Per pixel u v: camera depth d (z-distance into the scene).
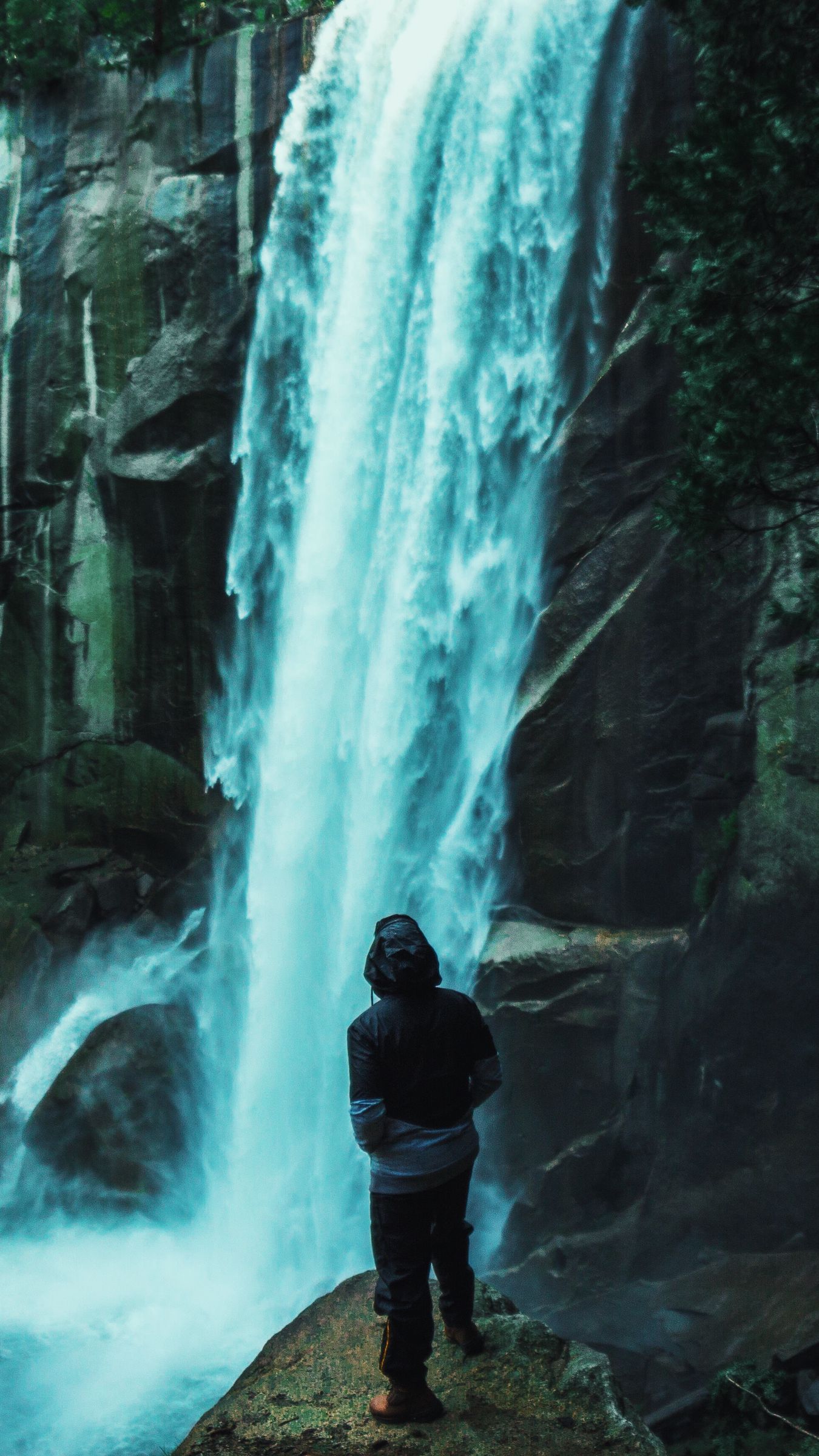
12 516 22.23
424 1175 4.60
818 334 6.01
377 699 17.06
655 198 6.56
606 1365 4.98
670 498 13.56
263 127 19.17
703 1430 9.80
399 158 17.42
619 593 14.46
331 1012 16.83
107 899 20.48
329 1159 16.19
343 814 17.45
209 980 18.45
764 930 12.10
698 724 13.71
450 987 15.60
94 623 21.47
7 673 22.33
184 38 20.33
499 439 16.02
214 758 20.45
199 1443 4.73
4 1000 19.34
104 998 19.08
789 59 6.61
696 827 13.56
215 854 20.19
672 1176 13.06
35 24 20.48
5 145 21.72
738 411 6.46
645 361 14.41
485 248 16.25
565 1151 13.88
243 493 19.59
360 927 16.70
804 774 11.94
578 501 14.94
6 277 21.77
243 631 20.00
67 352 21.19
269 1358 5.30
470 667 16.06
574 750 14.70
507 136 16.06
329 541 18.14
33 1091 18.05
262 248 19.17
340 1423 4.76
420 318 17.00
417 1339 4.65
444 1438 4.62
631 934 14.11
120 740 21.39
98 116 20.89
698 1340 10.92
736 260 6.34
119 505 20.91
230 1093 17.50
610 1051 13.81
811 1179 11.87
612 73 14.98
